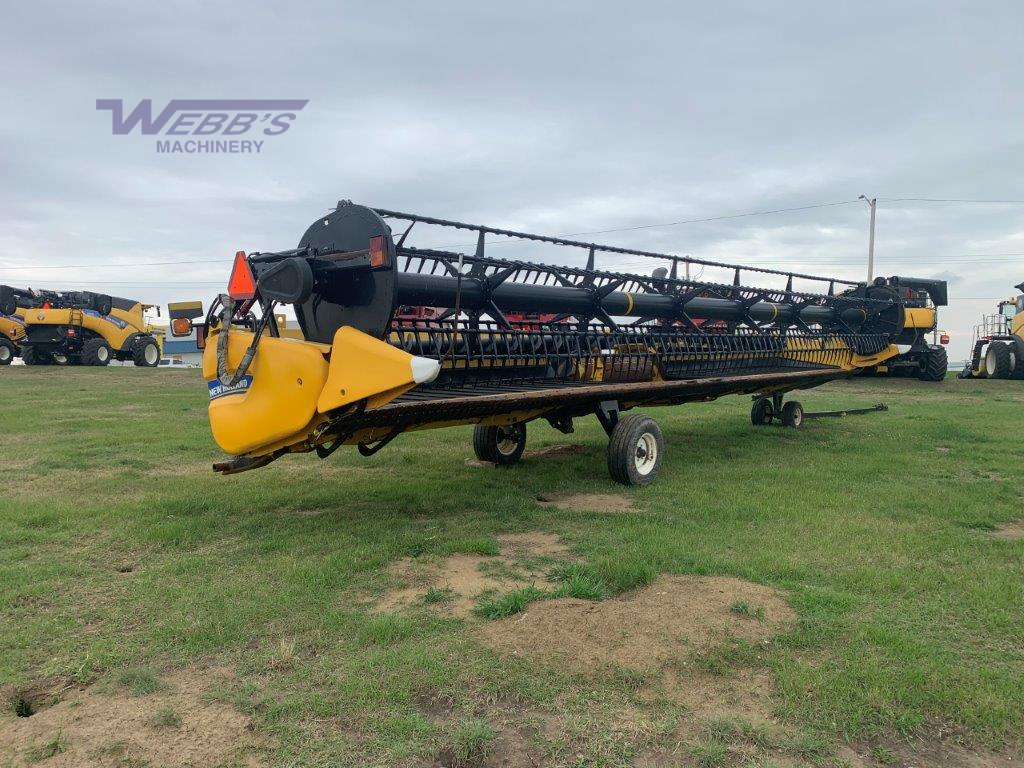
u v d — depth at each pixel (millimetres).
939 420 13055
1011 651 3740
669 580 4547
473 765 2783
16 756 2787
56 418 12656
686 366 9398
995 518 6316
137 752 2822
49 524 5930
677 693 3262
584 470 8375
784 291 11328
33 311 25078
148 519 6086
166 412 13656
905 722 3062
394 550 5262
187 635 3818
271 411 5465
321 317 5918
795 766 2799
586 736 2953
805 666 3477
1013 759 2891
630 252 8648
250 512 6457
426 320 6406
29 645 3727
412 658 3525
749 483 7641
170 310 6211
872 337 13242
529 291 7613
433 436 10898
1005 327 24703
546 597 4309
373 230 5477
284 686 3318
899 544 5453
